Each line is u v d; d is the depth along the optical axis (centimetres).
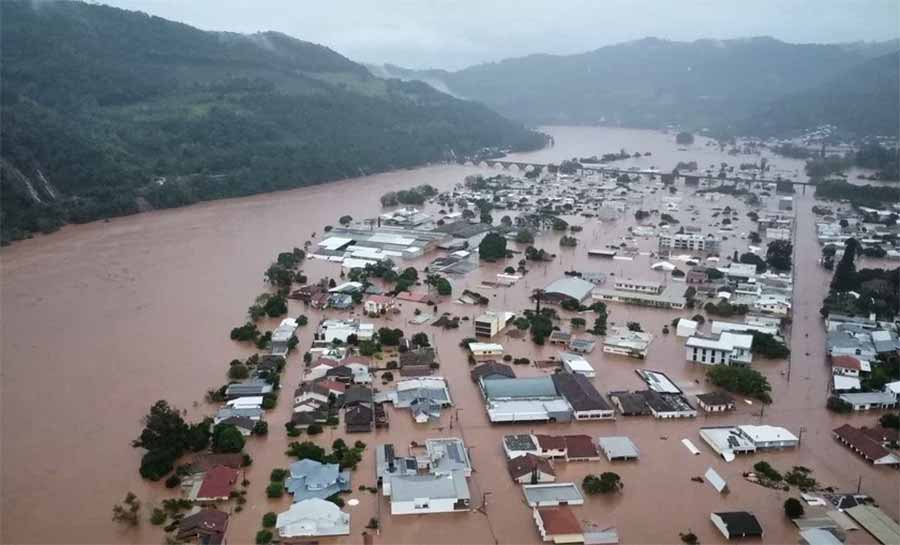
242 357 9738
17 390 8588
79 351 9831
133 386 8762
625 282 13225
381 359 9794
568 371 9469
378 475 6794
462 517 6353
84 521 6178
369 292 12750
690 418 8294
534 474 6819
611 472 7019
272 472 6919
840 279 13150
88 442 7456
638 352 10069
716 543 6000
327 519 6059
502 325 11081
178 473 6888
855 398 8594
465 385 9075
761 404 8675
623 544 5959
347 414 8000
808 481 6912
